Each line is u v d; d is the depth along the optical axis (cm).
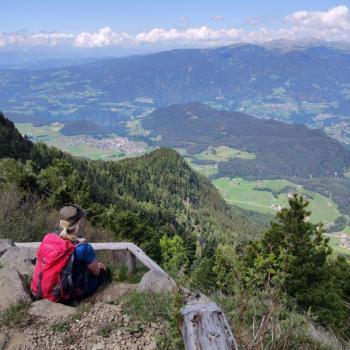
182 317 325
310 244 1014
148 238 3225
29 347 404
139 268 809
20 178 1975
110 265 819
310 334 461
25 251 670
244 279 405
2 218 1005
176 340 348
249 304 444
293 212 1063
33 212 1184
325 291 989
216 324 297
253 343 347
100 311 468
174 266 732
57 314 462
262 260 381
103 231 1683
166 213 11131
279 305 436
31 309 468
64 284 487
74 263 499
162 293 505
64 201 2353
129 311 463
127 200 9444
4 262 630
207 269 801
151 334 419
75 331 431
